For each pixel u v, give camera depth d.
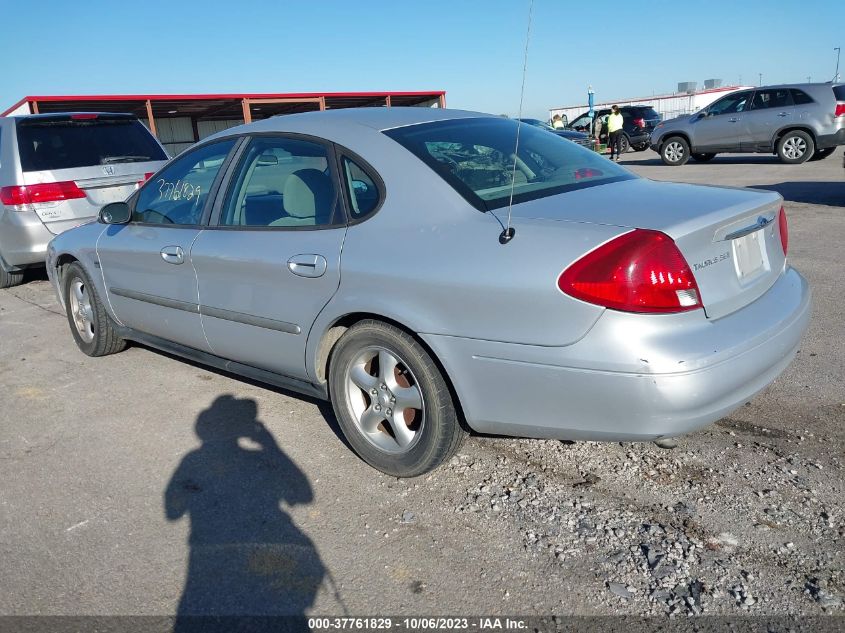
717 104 16.47
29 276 8.26
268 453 3.54
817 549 2.58
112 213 4.27
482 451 3.42
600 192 2.99
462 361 2.75
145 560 2.75
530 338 2.57
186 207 4.01
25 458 3.64
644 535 2.71
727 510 2.83
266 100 24.45
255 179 3.61
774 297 2.90
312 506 3.05
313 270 3.15
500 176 3.07
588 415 2.56
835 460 3.14
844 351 4.35
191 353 4.21
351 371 3.23
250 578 2.61
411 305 2.84
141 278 4.26
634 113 24.75
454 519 2.90
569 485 3.09
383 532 2.84
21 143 6.79
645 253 2.42
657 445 3.25
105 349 5.04
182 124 28.72
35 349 5.45
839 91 14.80
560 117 28.30
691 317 2.49
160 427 3.92
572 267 2.47
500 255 2.63
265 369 3.71
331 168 3.26
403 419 3.14
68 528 2.99
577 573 2.53
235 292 3.59
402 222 2.96
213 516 3.02
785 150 15.45
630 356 2.41
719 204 2.76
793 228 8.05
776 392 3.85
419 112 3.63
